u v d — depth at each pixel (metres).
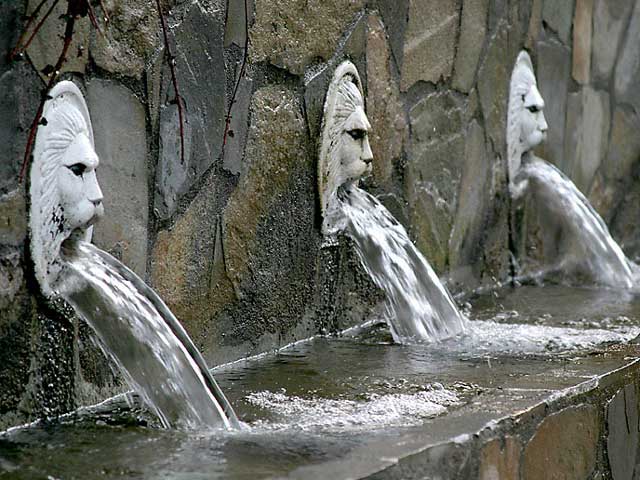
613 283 8.93
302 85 6.50
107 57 5.05
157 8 5.25
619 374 5.95
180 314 5.67
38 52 4.65
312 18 6.52
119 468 4.17
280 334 6.48
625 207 11.02
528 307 7.94
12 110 4.57
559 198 9.09
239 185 6.04
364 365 6.04
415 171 7.70
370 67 7.14
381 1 7.19
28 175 4.65
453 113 8.15
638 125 11.11
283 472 4.07
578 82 10.06
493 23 8.58
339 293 7.00
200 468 4.14
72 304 4.90
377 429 4.68
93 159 4.84
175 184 5.56
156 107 5.39
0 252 4.57
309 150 6.60
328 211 6.80
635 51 10.98
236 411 5.05
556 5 9.53
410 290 6.83
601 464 5.75
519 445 4.96
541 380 5.63
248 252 6.14
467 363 6.09
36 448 4.42
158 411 4.84
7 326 4.62
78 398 5.04
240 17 5.93
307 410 5.06
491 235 8.75
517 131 8.98
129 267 5.32
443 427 4.70
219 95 5.82
